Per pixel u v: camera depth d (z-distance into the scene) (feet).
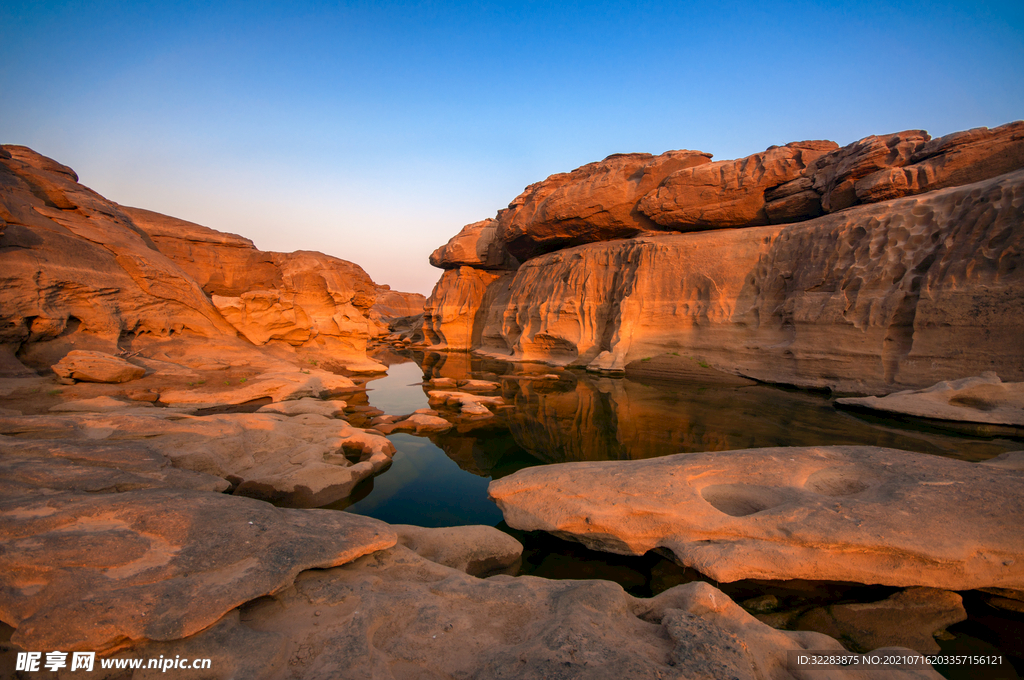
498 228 120.78
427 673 10.21
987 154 51.39
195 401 37.70
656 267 76.54
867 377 48.80
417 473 28.73
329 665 9.93
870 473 20.31
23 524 13.26
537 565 18.21
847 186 62.28
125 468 20.36
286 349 64.95
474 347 127.95
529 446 34.17
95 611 10.23
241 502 16.19
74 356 36.78
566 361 88.22
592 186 87.76
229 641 10.34
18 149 56.08
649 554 18.53
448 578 14.37
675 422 39.70
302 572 13.53
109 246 48.75
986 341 41.01
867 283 50.90
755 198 73.46
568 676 9.29
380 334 174.60
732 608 12.53
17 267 37.96
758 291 65.41
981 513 16.12
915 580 15.12
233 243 69.56
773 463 21.48
